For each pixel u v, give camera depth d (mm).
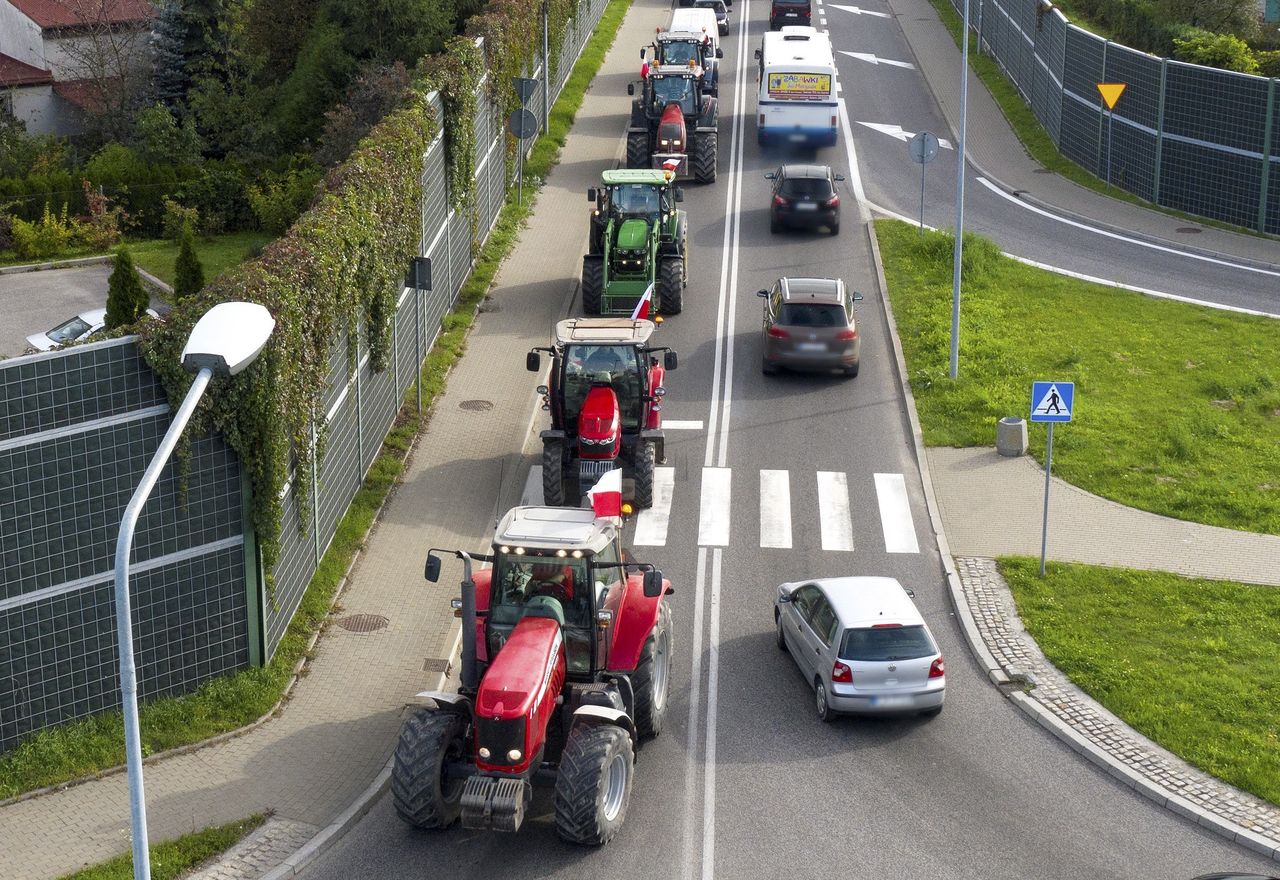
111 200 42594
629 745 14672
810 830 14773
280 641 18344
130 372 15633
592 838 14023
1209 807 15141
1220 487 23375
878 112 46281
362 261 21266
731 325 30016
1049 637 18844
